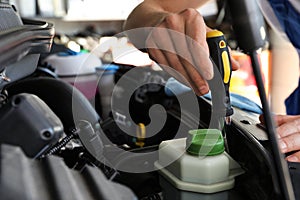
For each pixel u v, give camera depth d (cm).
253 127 50
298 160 44
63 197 18
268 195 36
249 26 31
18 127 23
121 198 23
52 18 171
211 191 40
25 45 30
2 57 25
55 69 88
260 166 39
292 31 85
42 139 23
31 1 155
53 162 22
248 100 62
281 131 49
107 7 181
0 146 19
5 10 43
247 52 32
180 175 41
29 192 17
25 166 19
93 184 22
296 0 86
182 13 51
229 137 46
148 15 61
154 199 39
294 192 35
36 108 24
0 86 37
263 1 36
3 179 16
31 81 55
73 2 177
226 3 33
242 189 41
